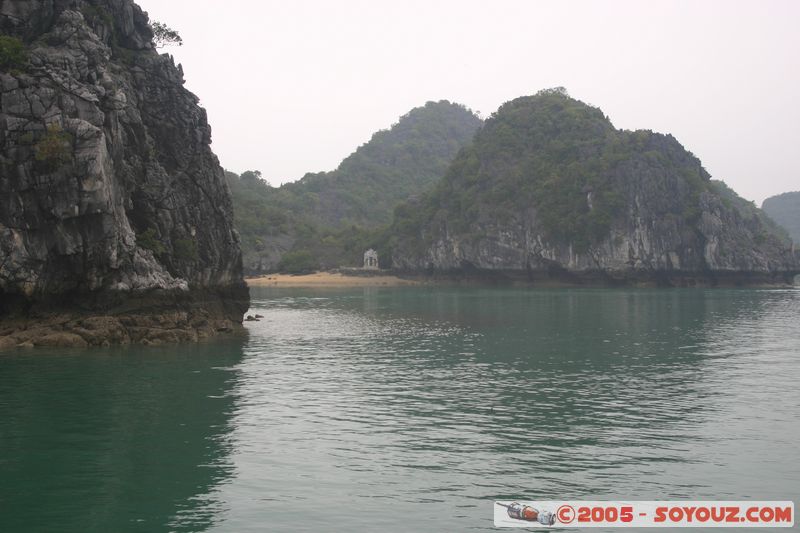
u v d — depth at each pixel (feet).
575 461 95.25
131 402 127.34
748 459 96.63
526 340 225.56
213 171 250.37
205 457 96.12
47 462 93.35
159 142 233.35
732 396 136.05
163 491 83.76
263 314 341.41
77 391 135.33
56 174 175.52
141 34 245.86
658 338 230.68
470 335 241.14
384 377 156.04
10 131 175.94
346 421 115.65
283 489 84.64
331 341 223.10
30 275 178.91
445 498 82.12
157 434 106.83
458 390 141.49
